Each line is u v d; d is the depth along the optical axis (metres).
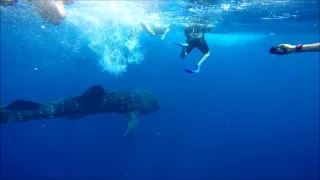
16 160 29.47
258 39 34.97
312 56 50.34
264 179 25.33
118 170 22.75
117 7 13.97
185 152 27.23
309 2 14.09
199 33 9.86
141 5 13.69
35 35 19.84
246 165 27.72
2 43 36.75
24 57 46.41
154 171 22.92
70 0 10.86
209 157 27.30
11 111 10.54
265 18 18.89
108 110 13.30
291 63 62.66
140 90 15.80
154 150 26.34
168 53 48.22
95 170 22.98
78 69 38.19
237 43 38.88
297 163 31.30
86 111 12.58
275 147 36.22
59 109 11.73
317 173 28.66
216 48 43.28
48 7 7.98
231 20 19.22
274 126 51.44
